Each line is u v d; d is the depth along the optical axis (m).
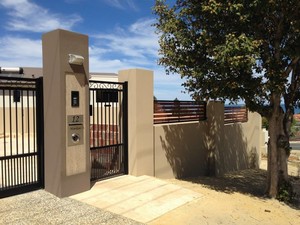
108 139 7.92
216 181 9.57
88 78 6.33
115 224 4.84
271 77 6.92
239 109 12.79
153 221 5.05
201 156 10.46
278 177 8.07
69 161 6.00
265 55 7.28
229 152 11.79
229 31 6.88
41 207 5.36
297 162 16.31
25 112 14.55
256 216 6.13
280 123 8.05
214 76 7.21
